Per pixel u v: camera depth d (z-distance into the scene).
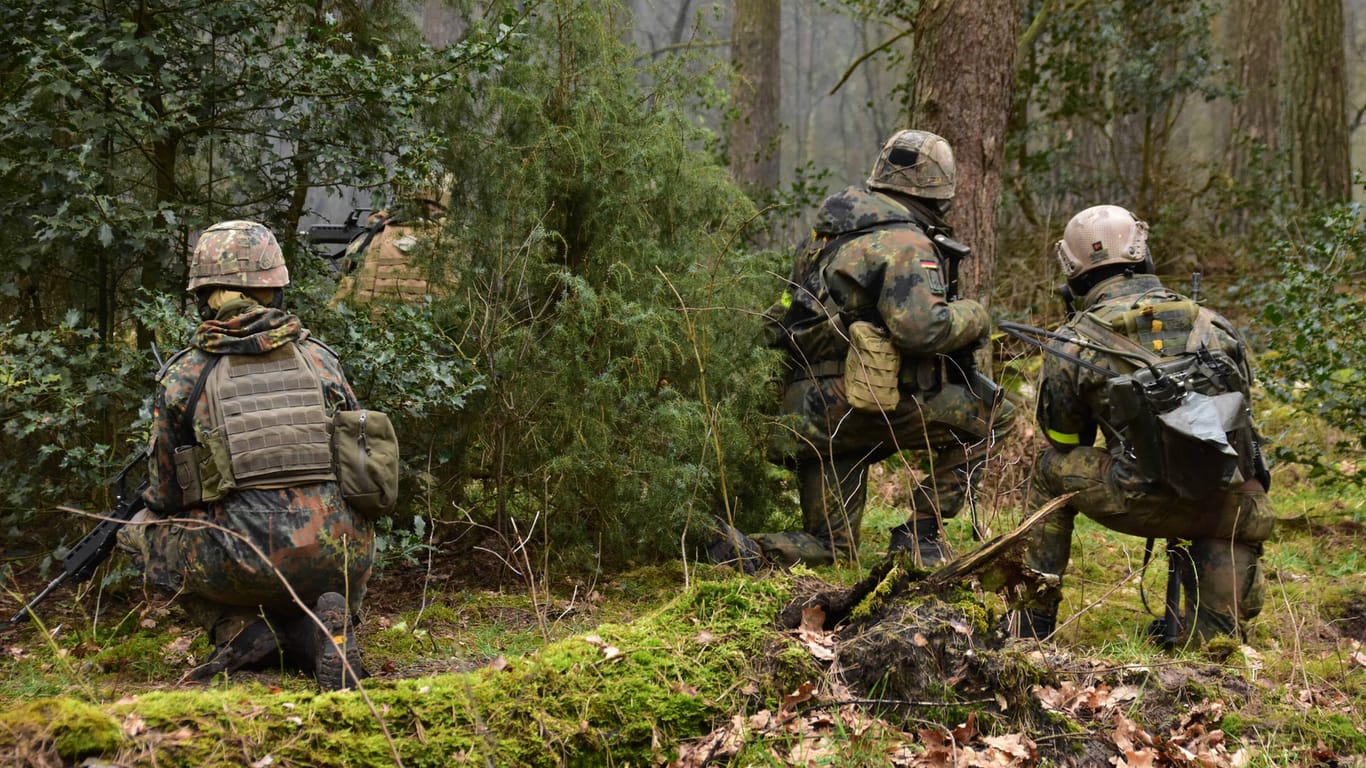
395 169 5.02
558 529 5.02
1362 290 8.09
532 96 5.08
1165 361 4.11
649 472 5.02
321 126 4.91
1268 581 5.49
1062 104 12.70
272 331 3.61
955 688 3.22
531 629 4.36
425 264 5.25
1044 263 10.19
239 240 3.67
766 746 2.95
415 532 5.08
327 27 4.79
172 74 4.66
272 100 4.83
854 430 5.09
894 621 3.27
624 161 5.20
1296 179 13.19
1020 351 7.91
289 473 3.51
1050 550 4.57
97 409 4.58
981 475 5.21
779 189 10.84
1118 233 4.42
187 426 3.53
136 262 4.88
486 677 2.93
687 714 2.97
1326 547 6.11
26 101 4.43
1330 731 3.44
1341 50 13.19
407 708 2.75
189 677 3.62
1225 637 4.12
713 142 5.96
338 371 3.79
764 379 5.15
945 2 7.53
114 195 4.88
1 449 4.83
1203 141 24.36
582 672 2.98
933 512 5.19
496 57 4.90
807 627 3.36
